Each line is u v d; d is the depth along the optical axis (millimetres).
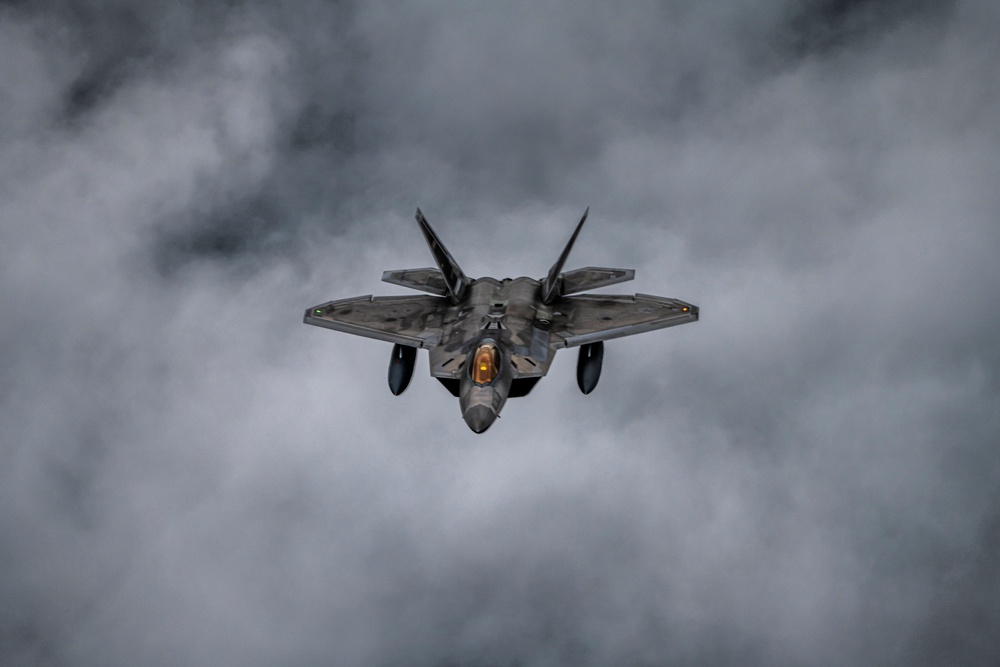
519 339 90188
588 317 95188
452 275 96312
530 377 87375
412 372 95750
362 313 96625
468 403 81500
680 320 93250
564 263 93188
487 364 82875
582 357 95812
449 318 95688
